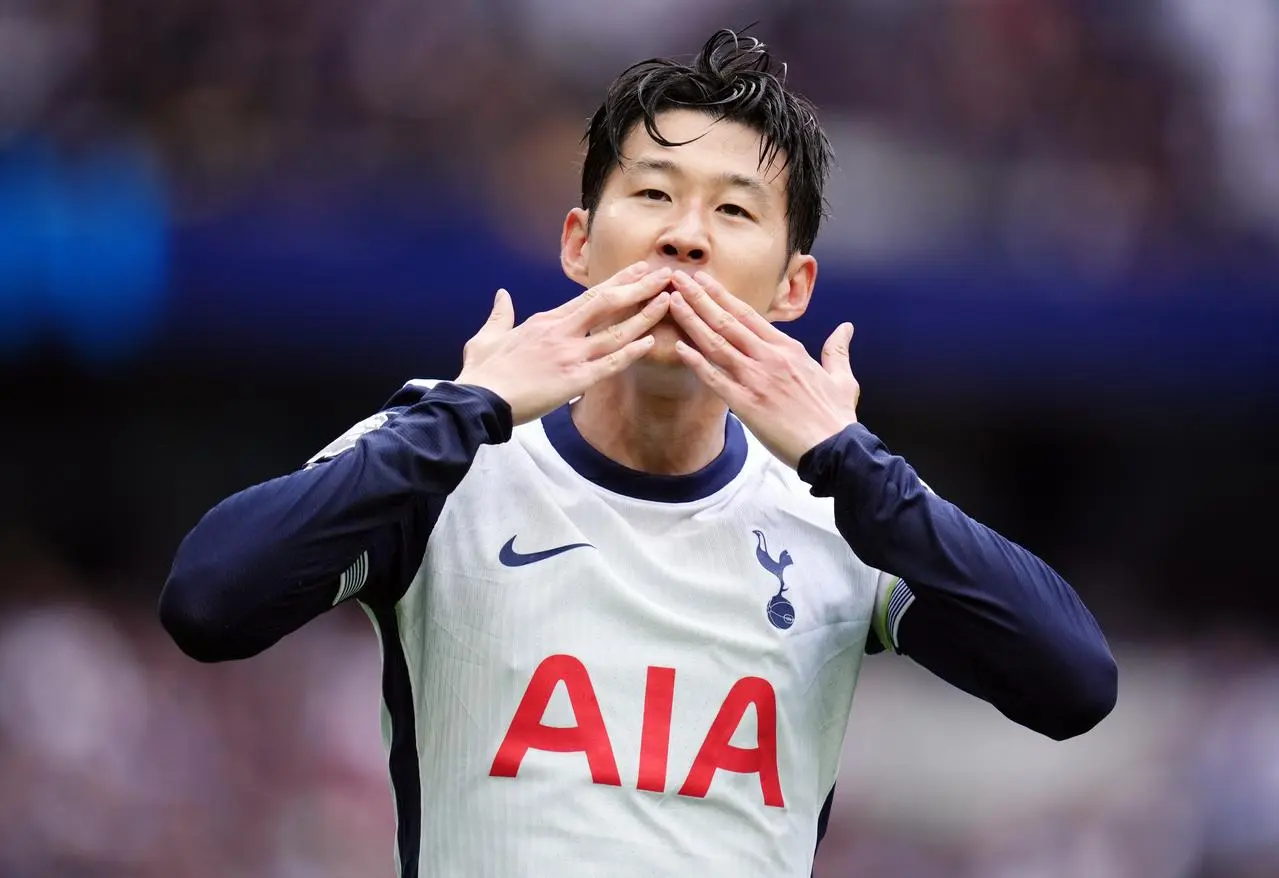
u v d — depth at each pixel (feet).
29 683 84.89
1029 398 97.96
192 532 26.21
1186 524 109.19
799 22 97.96
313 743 86.22
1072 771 92.22
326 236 92.17
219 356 91.81
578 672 26.76
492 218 94.22
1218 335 97.25
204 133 92.22
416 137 94.73
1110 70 99.04
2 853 79.87
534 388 27.12
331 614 90.89
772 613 27.73
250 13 93.40
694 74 28.60
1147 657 105.29
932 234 96.43
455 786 26.78
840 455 27.17
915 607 28.43
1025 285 96.22
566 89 97.09
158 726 85.66
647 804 26.40
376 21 94.58
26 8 91.25
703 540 28.14
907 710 92.94
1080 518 109.29
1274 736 94.38
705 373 27.53
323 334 91.91
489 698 26.81
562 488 28.30
